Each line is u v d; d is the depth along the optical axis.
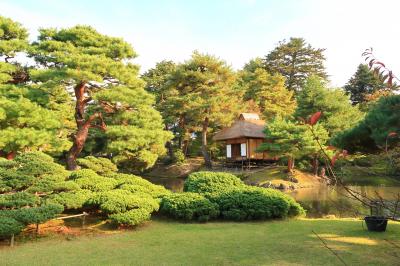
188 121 32.25
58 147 15.89
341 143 6.95
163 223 9.20
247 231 8.19
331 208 13.41
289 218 10.09
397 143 5.72
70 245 6.92
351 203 13.28
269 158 29.30
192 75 27.48
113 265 5.60
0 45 16.03
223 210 9.74
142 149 19.28
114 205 8.41
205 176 11.07
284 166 26.30
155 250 6.52
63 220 9.09
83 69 15.91
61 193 8.66
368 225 8.05
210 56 27.98
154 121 18.98
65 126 18.81
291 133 21.80
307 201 15.63
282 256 6.05
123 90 16.53
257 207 9.64
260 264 5.63
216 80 28.34
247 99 37.44
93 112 19.55
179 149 33.88
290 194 18.61
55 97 17.92
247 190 10.45
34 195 8.16
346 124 23.38
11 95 15.30
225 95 28.69
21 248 6.70
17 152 14.64
